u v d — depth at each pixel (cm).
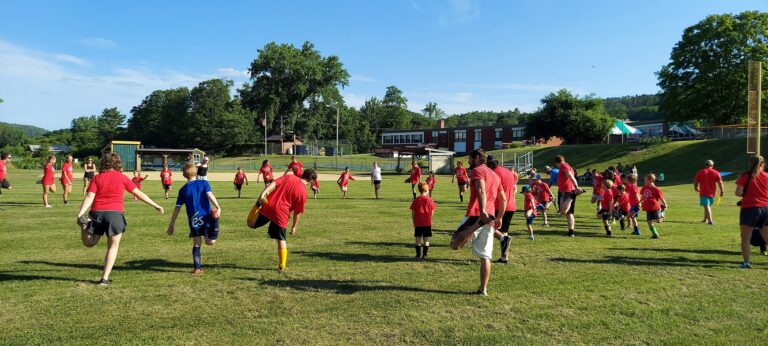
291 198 743
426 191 840
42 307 547
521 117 11962
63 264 761
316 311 541
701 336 471
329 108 10550
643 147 4594
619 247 932
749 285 652
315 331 481
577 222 1308
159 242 955
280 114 9906
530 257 838
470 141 8994
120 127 12612
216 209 718
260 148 9612
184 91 10175
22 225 1166
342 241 994
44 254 837
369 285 650
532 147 6116
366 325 498
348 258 825
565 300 586
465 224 616
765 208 736
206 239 725
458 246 616
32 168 6234
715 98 4428
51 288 622
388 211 1545
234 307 554
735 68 4325
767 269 746
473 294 609
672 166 3978
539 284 656
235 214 1439
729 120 4594
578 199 2066
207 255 840
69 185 1712
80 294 598
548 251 892
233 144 9612
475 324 502
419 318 520
